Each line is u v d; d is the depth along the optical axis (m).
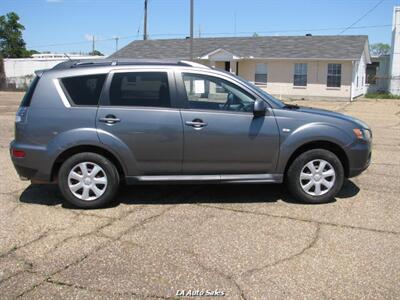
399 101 29.52
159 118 5.70
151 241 4.77
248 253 4.45
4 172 7.78
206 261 4.29
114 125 5.67
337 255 4.40
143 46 38.41
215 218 5.46
